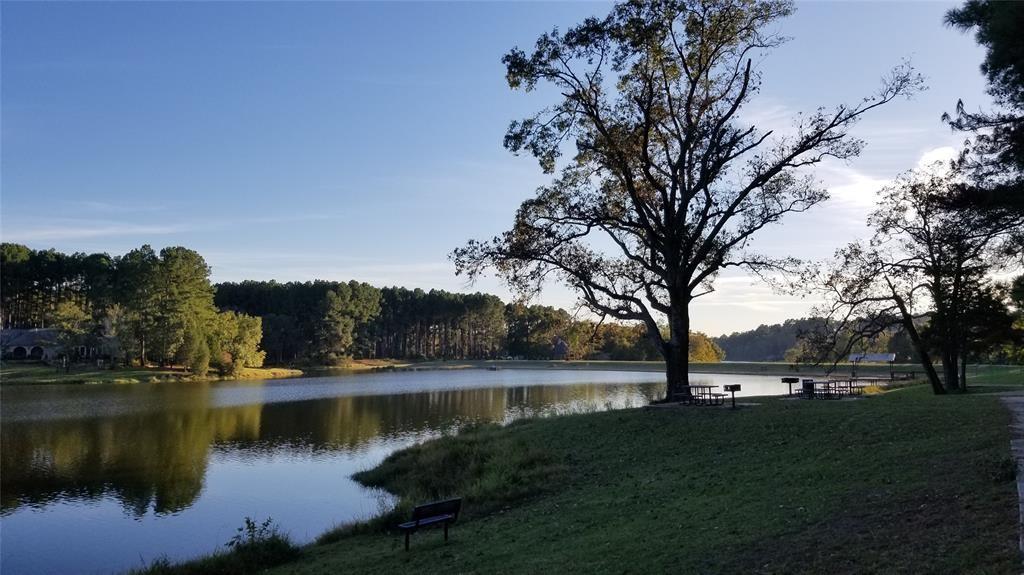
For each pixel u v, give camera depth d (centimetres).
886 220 3108
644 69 2619
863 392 3522
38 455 3142
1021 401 2128
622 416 2495
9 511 2167
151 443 3462
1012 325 3156
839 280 3244
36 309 12481
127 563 1675
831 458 1441
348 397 6022
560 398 5750
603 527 1219
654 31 2444
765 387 6269
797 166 2619
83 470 2798
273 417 4497
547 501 1603
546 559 1057
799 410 2208
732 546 934
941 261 2903
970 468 1115
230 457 3064
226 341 9894
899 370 7225
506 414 4566
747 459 1620
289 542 1516
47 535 1903
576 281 2905
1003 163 1127
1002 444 1280
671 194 2681
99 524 2017
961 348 3112
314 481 2523
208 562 1345
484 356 17100
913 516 912
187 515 2092
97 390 6769
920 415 1830
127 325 9056
